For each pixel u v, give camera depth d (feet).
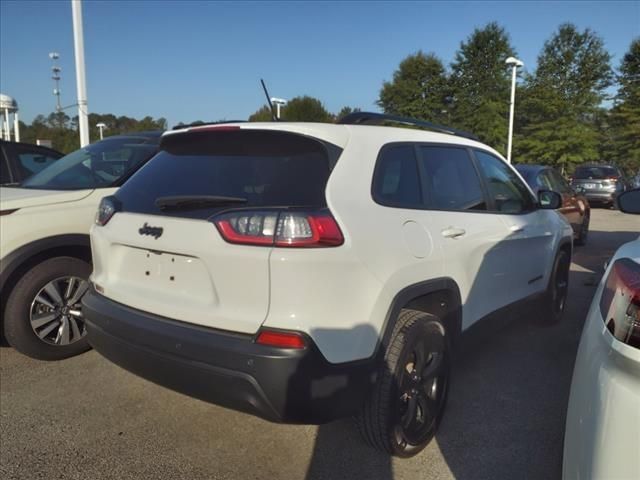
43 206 13.33
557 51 115.65
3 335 13.70
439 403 10.14
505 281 12.96
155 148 16.25
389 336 8.52
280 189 8.19
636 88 109.81
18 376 12.91
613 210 64.13
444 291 10.23
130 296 9.09
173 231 8.48
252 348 7.47
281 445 10.02
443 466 9.44
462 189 11.54
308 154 8.56
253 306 7.70
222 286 7.94
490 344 15.46
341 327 7.76
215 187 8.69
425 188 10.24
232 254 7.75
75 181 14.96
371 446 9.43
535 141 105.81
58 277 13.47
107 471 9.16
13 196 13.51
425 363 9.67
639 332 5.20
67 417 10.97
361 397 8.11
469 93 114.32
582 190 64.39
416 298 9.66
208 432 10.45
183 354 7.99
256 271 7.60
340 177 8.30
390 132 9.94
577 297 20.95
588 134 106.01
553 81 111.04
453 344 10.80
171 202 8.55
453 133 12.29
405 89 117.60
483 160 12.87
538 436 10.44
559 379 13.07
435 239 9.80
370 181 8.82
